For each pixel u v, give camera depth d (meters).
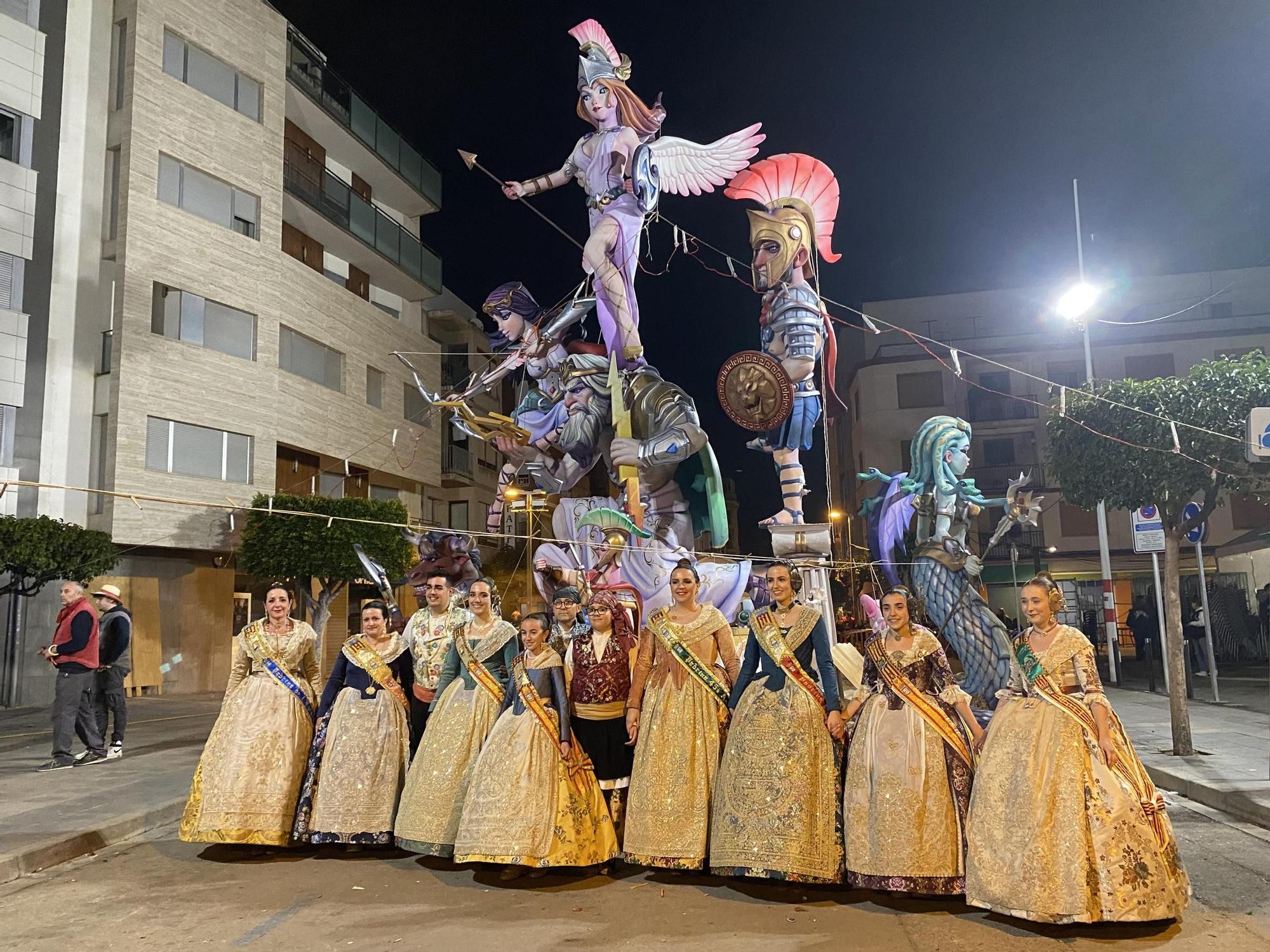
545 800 5.24
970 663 9.45
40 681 18.22
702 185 11.59
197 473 21.48
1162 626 23.34
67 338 19.70
